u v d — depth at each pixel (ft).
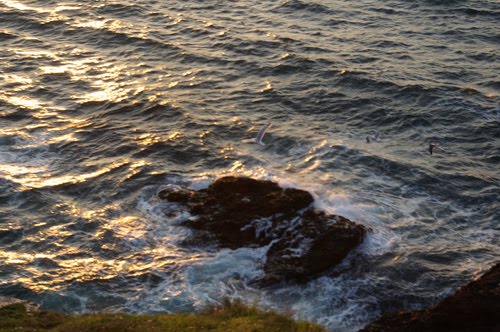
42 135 138.62
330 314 97.19
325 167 127.75
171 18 190.08
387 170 128.06
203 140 135.95
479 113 147.13
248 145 135.03
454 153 135.03
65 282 102.83
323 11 194.49
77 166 129.39
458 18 191.62
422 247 109.91
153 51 172.86
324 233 108.78
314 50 172.04
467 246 110.93
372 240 110.22
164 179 124.16
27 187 123.24
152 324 87.51
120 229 113.19
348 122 144.46
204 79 159.94
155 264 105.81
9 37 179.52
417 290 101.60
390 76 159.94
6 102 150.00
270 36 179.01
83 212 117.60
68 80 159.84
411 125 143.33
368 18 191.31
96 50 173.88
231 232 110.22
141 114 145.79
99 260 107.34
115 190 122.31
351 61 167.12
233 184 118.62
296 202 114.52
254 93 154.10
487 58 170.81
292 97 152.46
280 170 126.72
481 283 100.37
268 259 105.81
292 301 99.30
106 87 156.87
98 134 138.72
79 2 199.52
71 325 87.86
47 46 175.63
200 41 177.37
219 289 101.09
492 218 117.60
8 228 114.01
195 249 108.37
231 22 188.03
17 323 90.22
